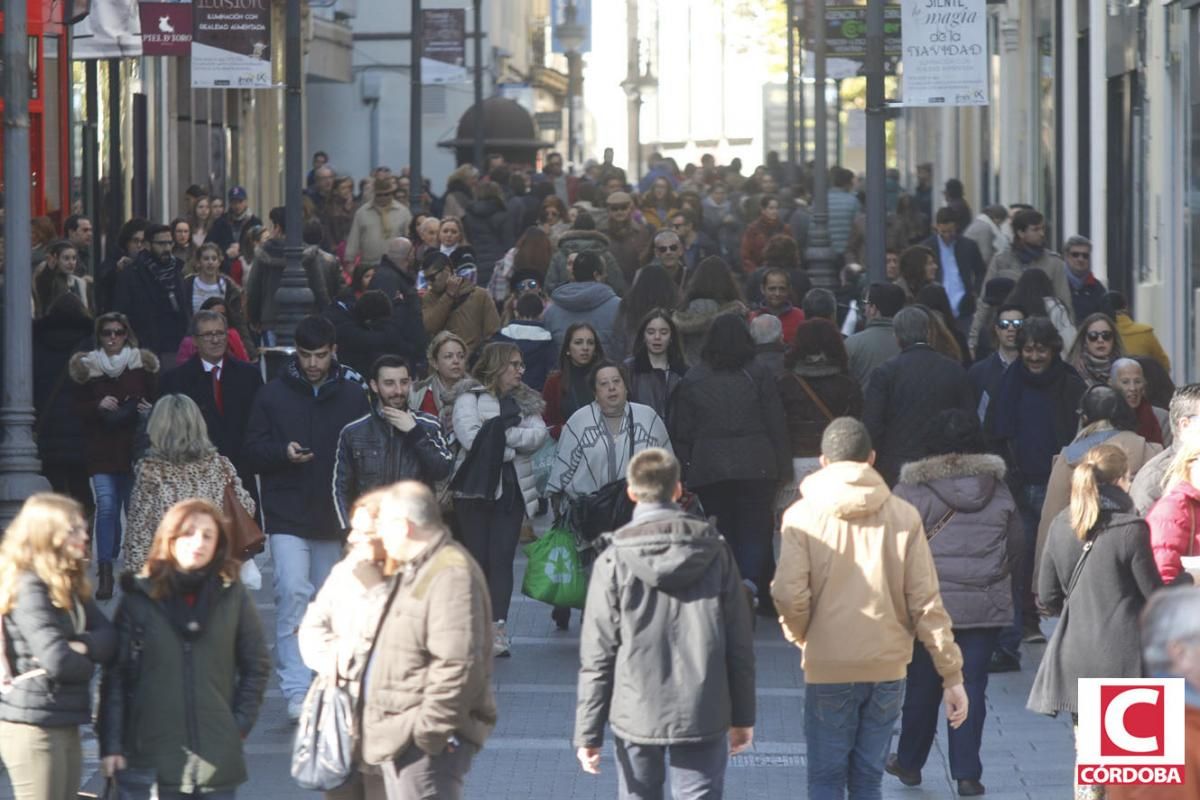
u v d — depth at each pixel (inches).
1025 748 1234.6
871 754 1006.4
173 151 4065.0
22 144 1337.4
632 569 896.9
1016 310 1541.6
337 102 6811.0
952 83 2009.1
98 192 3321.9
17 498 1327.5
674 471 910.4
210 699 893.2
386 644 861.8
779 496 1555.1
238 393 1523.1
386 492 868.6
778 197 4493.1
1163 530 1018.7
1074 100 3159.5
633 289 1824.6
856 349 1669.5
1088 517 1000.9
